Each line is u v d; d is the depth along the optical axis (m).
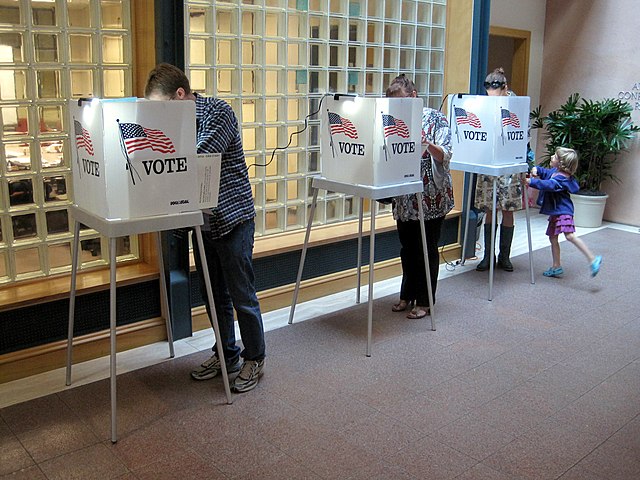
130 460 2.26
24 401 2.64
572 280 4.42
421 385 2.84
